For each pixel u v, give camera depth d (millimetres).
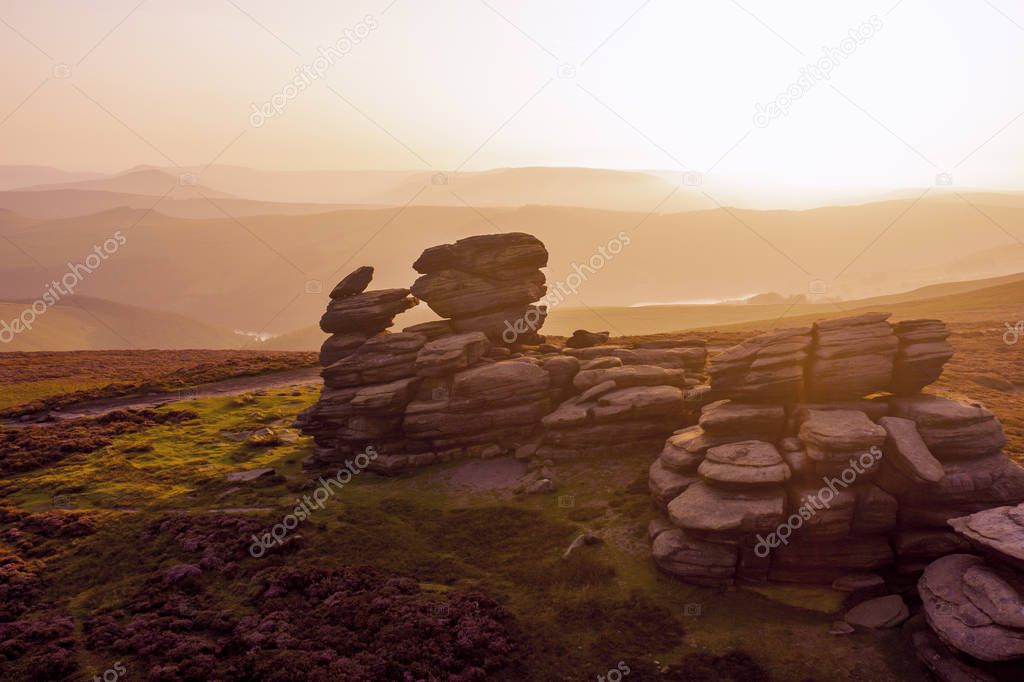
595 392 50969
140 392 84125
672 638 30672
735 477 34750
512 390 52219
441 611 32844
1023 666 24484
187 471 54188
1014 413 54281
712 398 42531
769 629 30859
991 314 132000
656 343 65562
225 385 87938
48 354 134125
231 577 37219
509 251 59219
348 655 29969
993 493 32750
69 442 61156
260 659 29516
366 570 37438
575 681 28297
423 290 59219
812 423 36344
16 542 41969
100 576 37938
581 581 35156
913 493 33375
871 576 33125
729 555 33625
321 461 54625
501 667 29328
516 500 45219
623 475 46312
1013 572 26922
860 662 28297
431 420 51781
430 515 44344
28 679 28797
